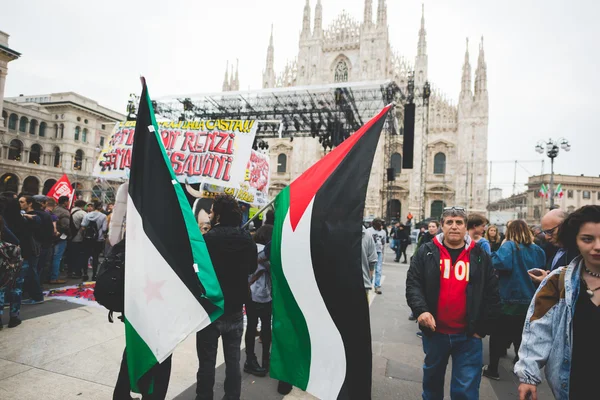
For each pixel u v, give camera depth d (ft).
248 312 15.49
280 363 10.62
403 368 16.99
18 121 147.13
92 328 19.51
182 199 11.32
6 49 111.65
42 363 15.07
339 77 152.97
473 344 10.82
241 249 11.77
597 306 7.28
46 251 27.55
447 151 136.26
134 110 57.62
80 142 164.25
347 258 10.25
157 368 10.57
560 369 7.53
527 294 15.78
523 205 203.41
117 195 11.66
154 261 10.59
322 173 11.36
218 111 81.35
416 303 10.93
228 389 11.28
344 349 9.96
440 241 11.85
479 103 132.67
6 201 21.12
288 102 80.84
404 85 134.31
